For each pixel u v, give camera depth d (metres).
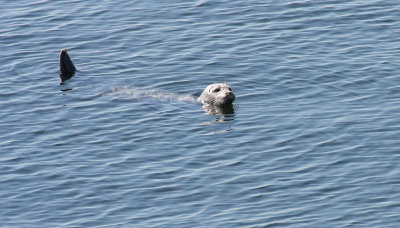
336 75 91.06
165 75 93.38
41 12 112.94
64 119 82.25
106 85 91.06
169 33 105.00
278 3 113.06
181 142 76.56
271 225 61.88
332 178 68.69
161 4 114.50
